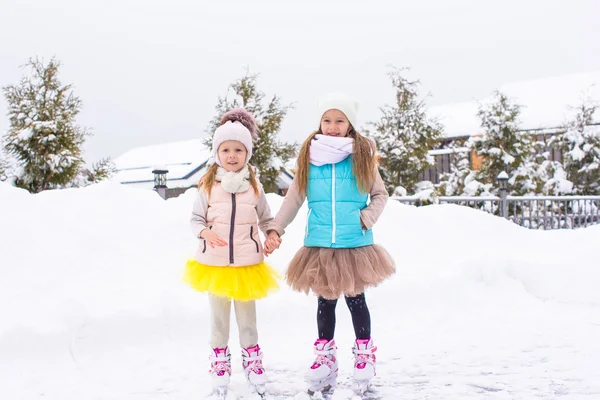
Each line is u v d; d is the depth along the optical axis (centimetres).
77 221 478
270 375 325
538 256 569
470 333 398
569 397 276
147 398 288
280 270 469
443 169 2289
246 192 311
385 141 1511
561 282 494
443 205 668
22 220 456
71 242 448
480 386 297
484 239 605
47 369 321
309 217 313
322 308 307
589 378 304
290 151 1438
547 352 352
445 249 562
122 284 416
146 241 475
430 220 612
